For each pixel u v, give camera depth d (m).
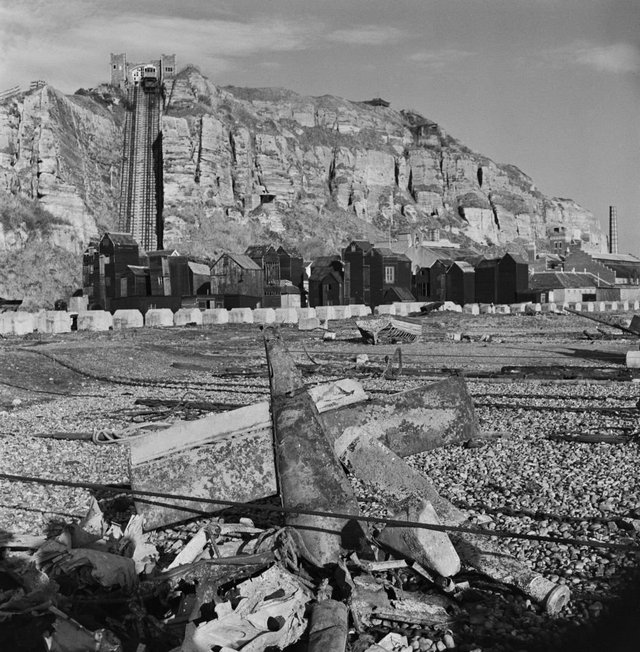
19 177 154.38
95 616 7.19
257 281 96.69
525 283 102.19
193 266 99.81
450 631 6.92
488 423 17.36
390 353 37.81
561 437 15.25
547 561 8.48
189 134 198.00
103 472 13.77
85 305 111.62
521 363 32.34
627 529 9.54
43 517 10.92
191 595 7.29
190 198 187.12
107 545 8.47
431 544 7.65
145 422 19.11
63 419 20.31
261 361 35.69
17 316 52.00
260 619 6.66
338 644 6.29
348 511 8.01
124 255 108.00
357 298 104.00
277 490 9.16
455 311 75.56
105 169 192.12
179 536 9.45
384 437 10.41
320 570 7.69
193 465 9.23
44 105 164.75
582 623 7.06
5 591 7.60
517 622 7.11
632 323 31.89
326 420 10.12
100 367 31.92
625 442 14.74
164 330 53.84
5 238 140.00
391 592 7.46
